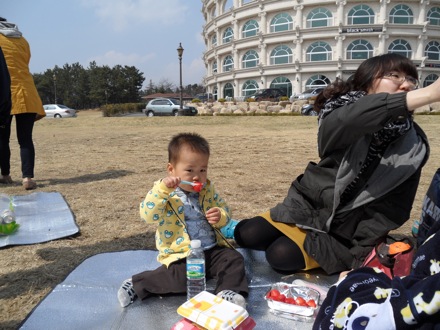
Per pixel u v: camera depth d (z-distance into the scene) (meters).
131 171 5.88
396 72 2.00
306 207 2.37
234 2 39.84
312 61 34.88
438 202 2.01
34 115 4.62
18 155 7.77
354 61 33.66
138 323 1.88
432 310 1.21
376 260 2.03
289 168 6.04
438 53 35.34
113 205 3.96
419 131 2.22
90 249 2.84
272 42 36.31
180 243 2.20
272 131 13.07
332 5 34.44
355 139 1.95
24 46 4.65
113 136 11.78
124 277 2.35
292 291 2.10
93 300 2.09
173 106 25.34
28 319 1.90
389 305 1.31
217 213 2.25
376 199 2.15
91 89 70.44
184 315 1.71
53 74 76.56
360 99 1.85
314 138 10.45
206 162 2.29
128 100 69.62
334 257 2.25
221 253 2.26
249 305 2.06
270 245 2.41
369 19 34.19
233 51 39.38
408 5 34.16
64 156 7.59
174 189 2.14
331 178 2.21
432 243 1.52
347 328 1.38
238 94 39.56
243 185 4.84
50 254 2.74
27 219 3.43
